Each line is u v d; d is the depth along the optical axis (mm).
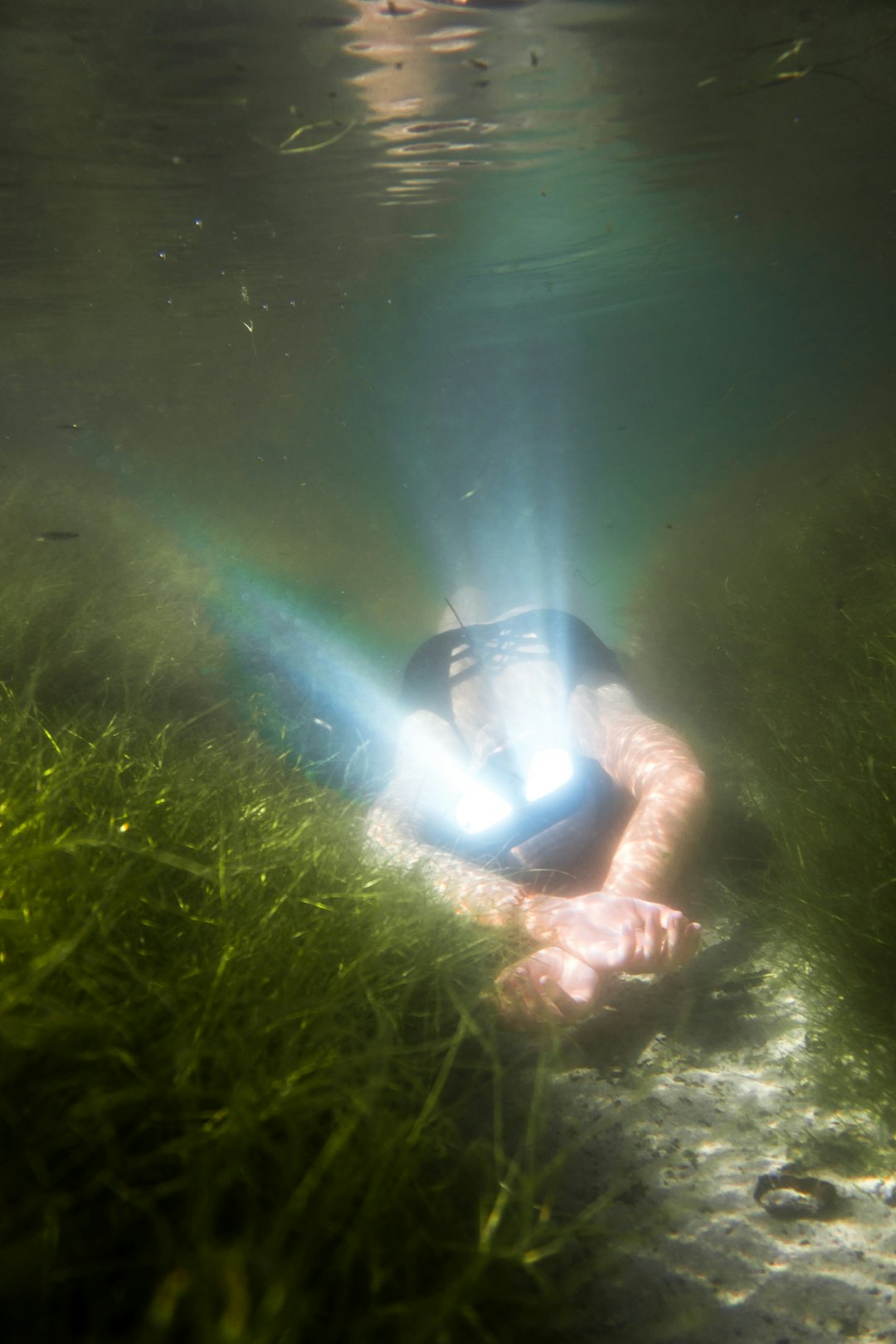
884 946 2459
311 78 7781
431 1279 1657
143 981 1903
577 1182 2164
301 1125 1787
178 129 8586
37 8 6160
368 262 15867
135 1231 1525
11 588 5148
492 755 4102
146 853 2264
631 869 3230
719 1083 2555
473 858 3582
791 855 3221
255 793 3330
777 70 9344
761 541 7809
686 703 5703
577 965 2756
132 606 5980
